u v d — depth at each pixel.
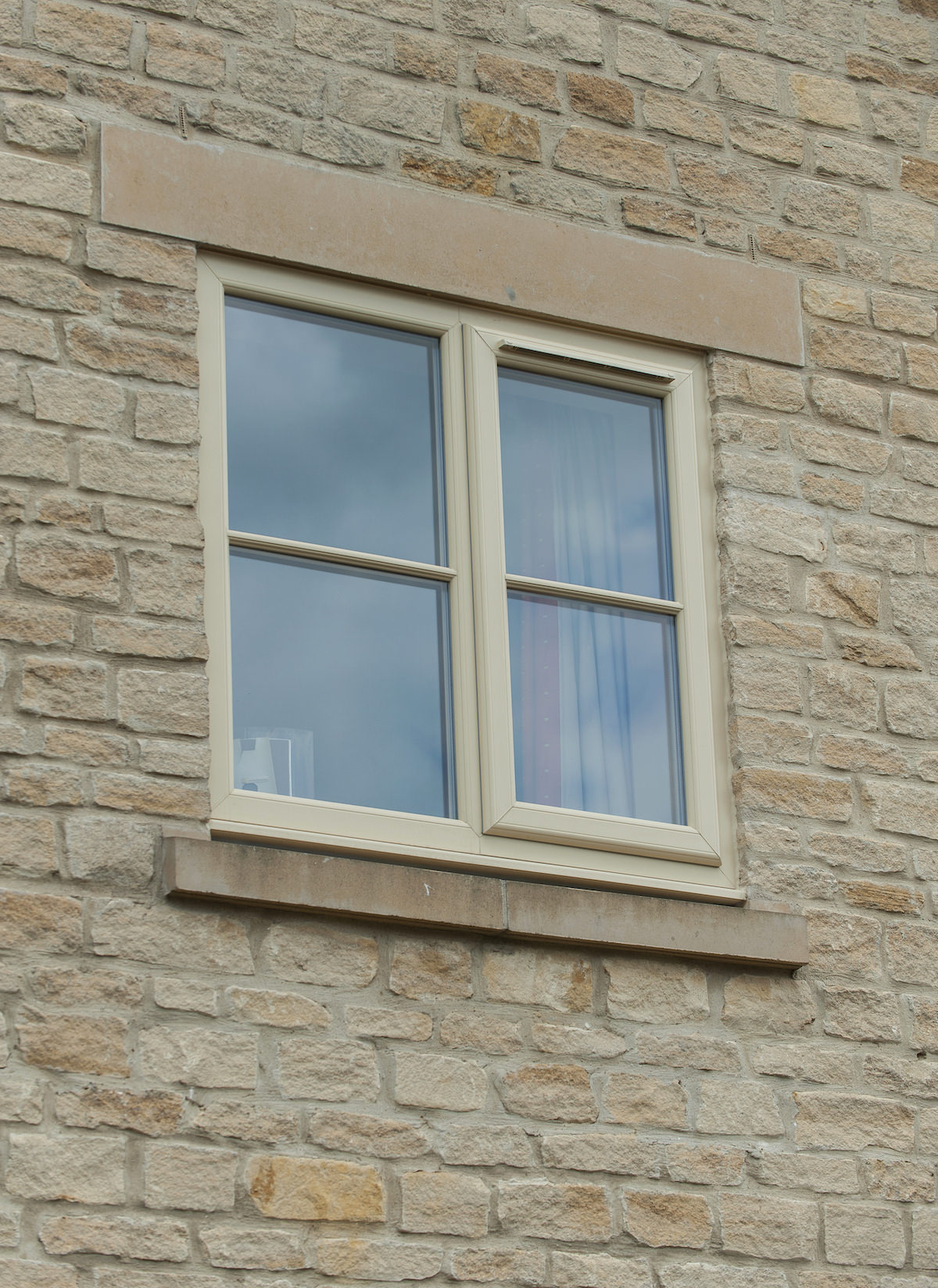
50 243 6.59
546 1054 6.41
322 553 6.80
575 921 6.53
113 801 6.09
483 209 7.35
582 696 7.14
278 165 7.04
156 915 6.02
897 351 7.95
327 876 6.21
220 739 6.37
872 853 7.17
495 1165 6.19
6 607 6.15
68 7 6.89
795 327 7.79
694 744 7.12
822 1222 6.56
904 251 8.11
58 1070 5.75
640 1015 6.59
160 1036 5.90
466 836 6.64
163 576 6.39
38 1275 5.52
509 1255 6.10
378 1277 5.91
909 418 7.86
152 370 6.61
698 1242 6.38
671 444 7.50
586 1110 6.39
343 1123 6.04
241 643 6.64
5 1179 5.57
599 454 7.46
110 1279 5.59
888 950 7.05
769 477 7.52
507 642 6.94
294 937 6.18
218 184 6.91
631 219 7.62
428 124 7.37
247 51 7.13
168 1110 5.83
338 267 7.04
